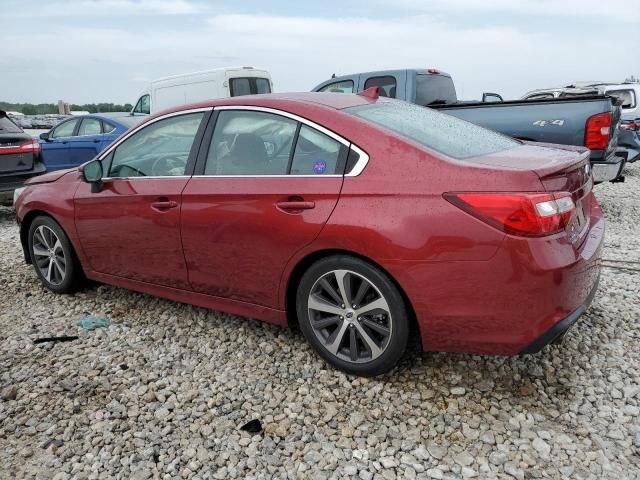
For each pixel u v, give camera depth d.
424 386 3.07
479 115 7.41
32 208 4.57
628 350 3.41
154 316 4.14
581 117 6.73
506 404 2.90
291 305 3.38
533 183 2.60
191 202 3.51
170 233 3.64
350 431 2.73
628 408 2.84
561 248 2.64
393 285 2.88
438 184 2.72
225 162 3.47
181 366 3.41
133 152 3.97
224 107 3.58
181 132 3.74
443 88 9.32
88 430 2.80
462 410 2.87
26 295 4.71
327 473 2.46
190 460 2.57
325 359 3.25
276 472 2.48
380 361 3.02
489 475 2.42
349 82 9.29
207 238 3.46
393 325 2.92
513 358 3.32
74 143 10.86
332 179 3.01
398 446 2.62
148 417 2.89
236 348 3.60
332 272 3.05
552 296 2.60
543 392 2.99
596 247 2.98
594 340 3.54
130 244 3.93
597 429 2.69
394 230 2.76
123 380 3.25
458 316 2.72
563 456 2.51
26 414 2.95
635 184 10.88
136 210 3.80
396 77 8.80
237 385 3.17
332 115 3.15
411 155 2.86
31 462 2.58
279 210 3.13
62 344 3.74
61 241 4.44
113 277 4.19
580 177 3.03
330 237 2.95
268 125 3.35
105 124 10.83
